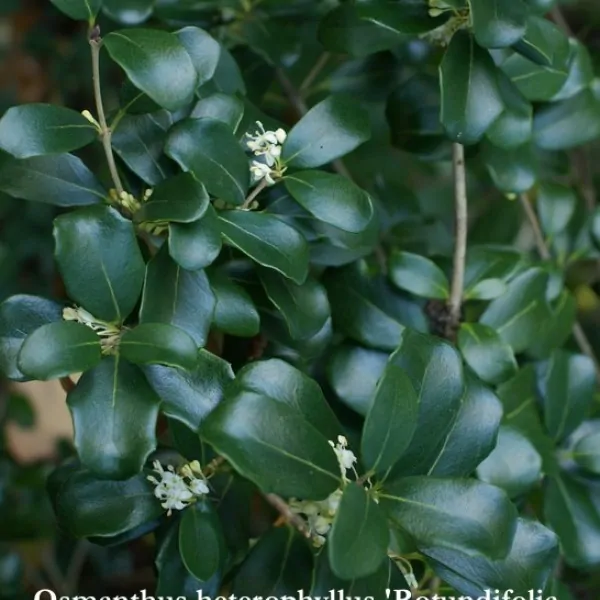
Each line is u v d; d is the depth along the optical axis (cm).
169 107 70
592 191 93
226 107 74
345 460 69
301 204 72
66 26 129
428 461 71
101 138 72
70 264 69
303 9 84
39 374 67
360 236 76
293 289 74
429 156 80
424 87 80
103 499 72
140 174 73
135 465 67
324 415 69
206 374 70
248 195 74
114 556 96
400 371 69
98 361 68
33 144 70
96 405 68
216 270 73
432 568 71
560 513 78
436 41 78
